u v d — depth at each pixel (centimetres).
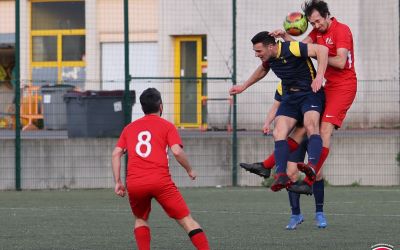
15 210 3209
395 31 5150
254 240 2373
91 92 4025
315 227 2658
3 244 2334
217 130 4134
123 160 3903
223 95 4159
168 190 1852
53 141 3975
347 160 3972
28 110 4209
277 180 2158
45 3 5753
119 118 4028
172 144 1855
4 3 5759
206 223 2773
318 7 2305
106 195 3734
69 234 2531
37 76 5756
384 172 3962
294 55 2181
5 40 5775
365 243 2306
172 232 2552
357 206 3244
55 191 3925
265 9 4894
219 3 5172
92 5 5456
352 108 4225
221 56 5153
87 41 5453
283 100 2250
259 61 4881
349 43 2320
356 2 5138
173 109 4206
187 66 5306
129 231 2594
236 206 3284
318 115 2208
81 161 3978
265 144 3972
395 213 3020
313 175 2123
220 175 3991
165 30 5256
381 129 4203
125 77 3978
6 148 3966
